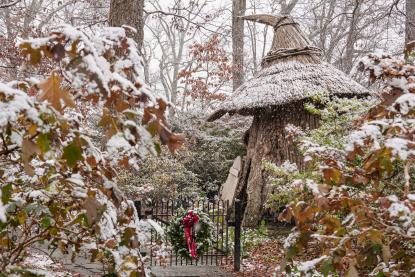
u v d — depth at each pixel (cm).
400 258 246
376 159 221
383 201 205
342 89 884
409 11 1372
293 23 1060
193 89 1941
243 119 1568
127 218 230
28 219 239
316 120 925
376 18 1555
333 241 233
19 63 1045
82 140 179
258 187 954
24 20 1714
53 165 201
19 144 164
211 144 1431
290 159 932
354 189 307
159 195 1139
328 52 2072
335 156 279
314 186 225
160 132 178
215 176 1435
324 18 2181
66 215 253
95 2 1602
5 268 183
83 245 228
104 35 189
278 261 682
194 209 656
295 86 905
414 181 393
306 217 229
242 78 1947
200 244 634
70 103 164
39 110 162
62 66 195
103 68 166
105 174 217
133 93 184
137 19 919
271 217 955
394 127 216
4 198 192
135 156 226
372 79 255
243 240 792
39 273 186
